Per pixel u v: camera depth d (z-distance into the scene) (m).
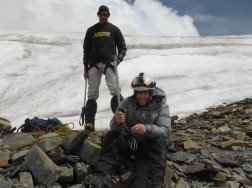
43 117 9.58
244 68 12.73
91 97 3.99
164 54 15.80
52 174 2.72
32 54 15.61
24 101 10.98
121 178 2.78
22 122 9.41
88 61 4.08
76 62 14.57
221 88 9.72
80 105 10.19
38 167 2.75
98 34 3.94
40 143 3.15
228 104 7.57
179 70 12.61
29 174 2.75
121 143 2.67
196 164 3.14
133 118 2.69
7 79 12.79
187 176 3.08
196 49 16.73
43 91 11.62
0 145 3.46
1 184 2.65
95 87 3.96
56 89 11.68
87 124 3.85
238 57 15.34
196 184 2.99
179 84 10.88
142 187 2.55
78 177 2.79
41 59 15.03
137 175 2.61
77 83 12.07
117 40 4.02
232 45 18.34
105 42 3.92
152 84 2.64
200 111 7.68
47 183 2.71
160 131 2.58
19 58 14.95
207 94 9.04
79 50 16.38
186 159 3.29
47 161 2.77
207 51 16.27
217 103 8.30
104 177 2.54
